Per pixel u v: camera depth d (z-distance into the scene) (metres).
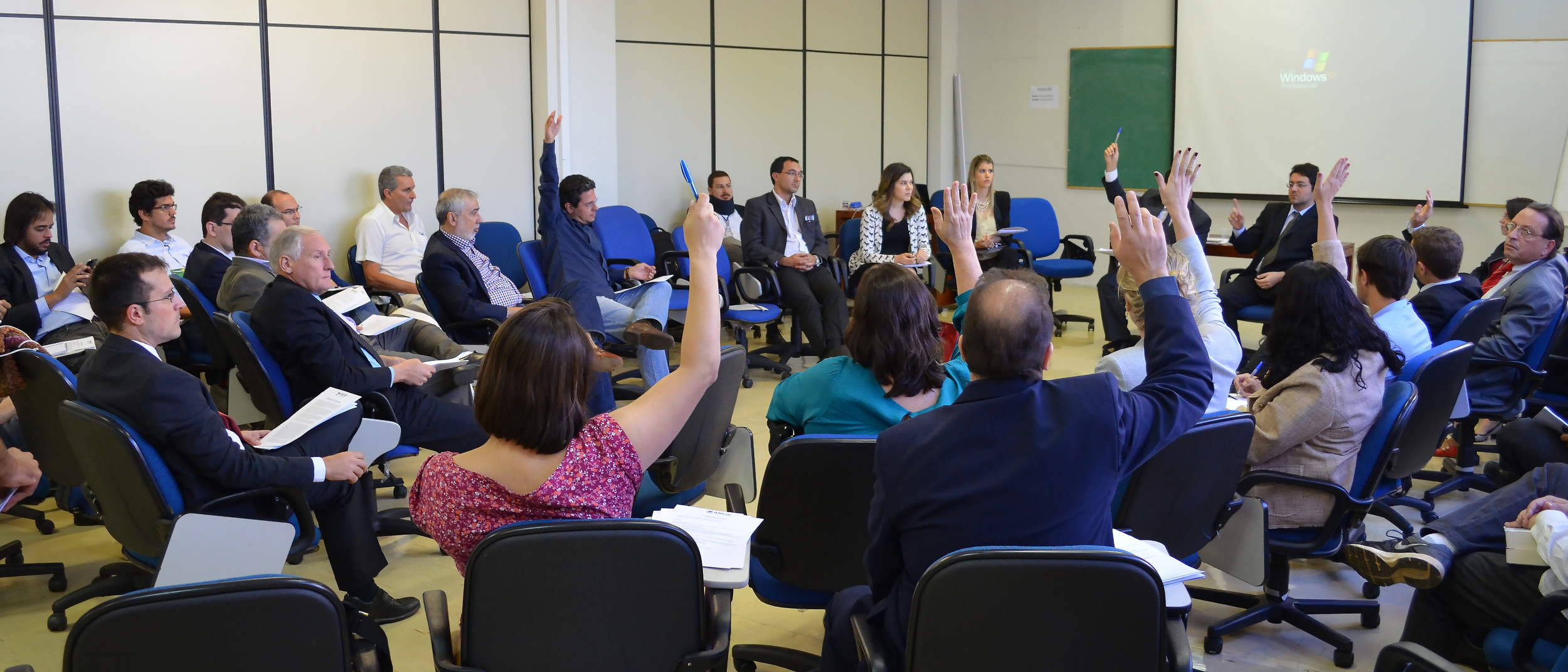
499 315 4.57
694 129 7.37
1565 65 6.29
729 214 6.89
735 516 1.93
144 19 4.94
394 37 5.70
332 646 1.44
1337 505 2.46
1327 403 2.41
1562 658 1.70
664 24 7.09
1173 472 2.10
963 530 1.44
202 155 5.18
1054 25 8.41
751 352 5.60
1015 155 8.81
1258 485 2.57
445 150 5.97
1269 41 7.35
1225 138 7.65
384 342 4.17
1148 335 1.57
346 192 5.66
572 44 6.20
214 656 1.38
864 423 2.20
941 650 1.41
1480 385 3.69
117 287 2.34
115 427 2.20
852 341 2.18
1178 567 1.67
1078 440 1.42
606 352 4.60
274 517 2.55
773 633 2.70
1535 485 2.23
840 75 8.16
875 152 8.53
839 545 2.07
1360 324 2.46
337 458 2.54
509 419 1.63
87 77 4.83
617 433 1.71
